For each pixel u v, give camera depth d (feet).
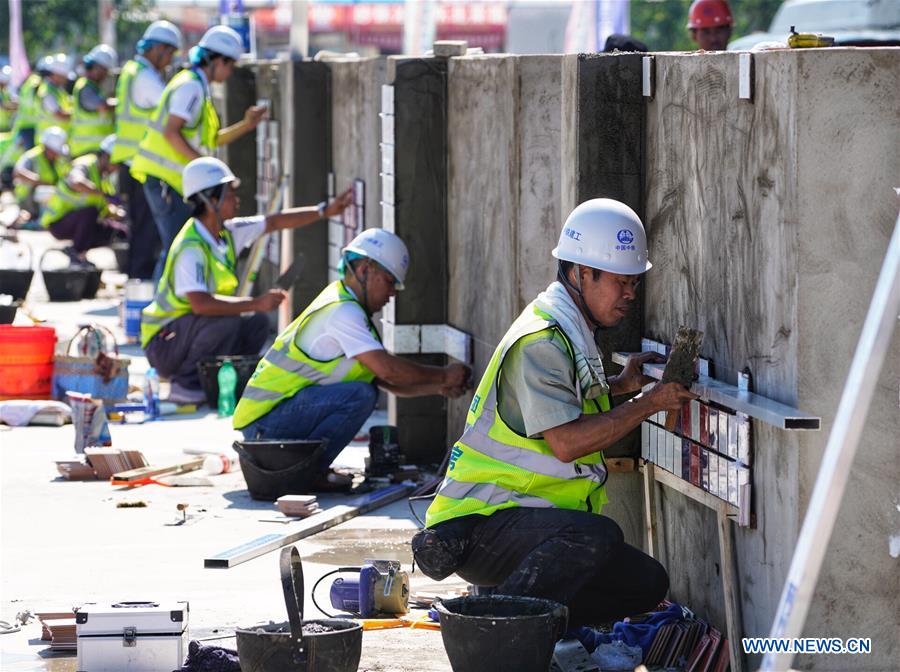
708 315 48.08
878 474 42.06
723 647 46.57
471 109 71.67
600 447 45.21
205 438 84.79
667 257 51.67
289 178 106.01
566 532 45.88
